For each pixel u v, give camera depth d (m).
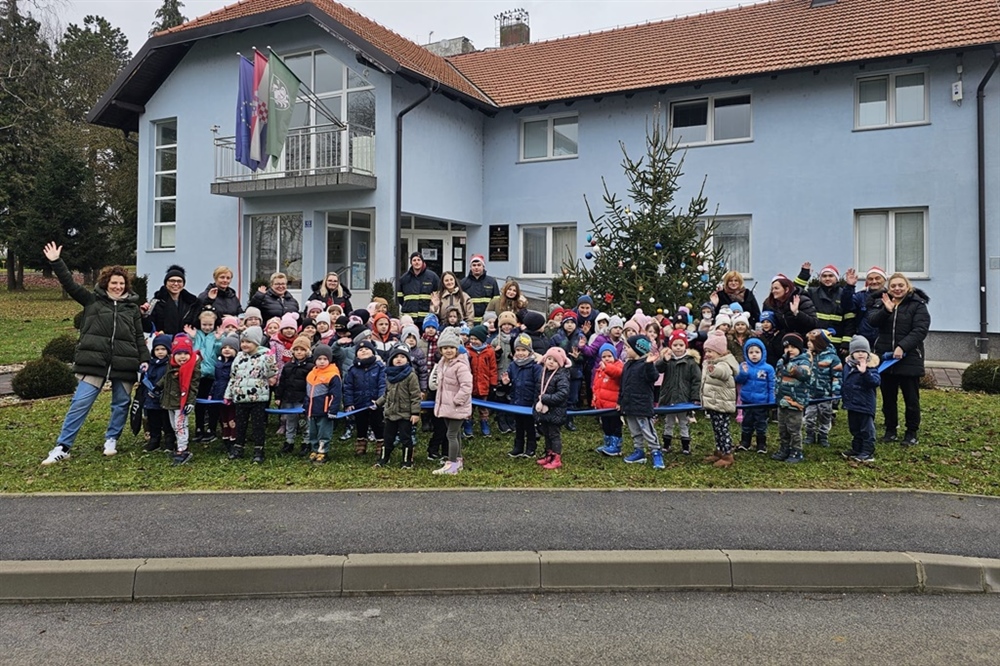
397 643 3.78
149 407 7.33
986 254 14.30
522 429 7.46
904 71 15.04
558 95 17.91
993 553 4.73
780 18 18.00
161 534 4.94
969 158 14.43
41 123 30.86
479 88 19.64
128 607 4.27
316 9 15.55
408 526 5.10
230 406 7.44
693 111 17.27
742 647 3.74
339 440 8.16
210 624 4.02
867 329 8.98
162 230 19.52
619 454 7.48
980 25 14.46
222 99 17.98
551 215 18.58
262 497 5.78
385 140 15.98
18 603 4.33
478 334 8.27
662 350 7.84
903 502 5.74
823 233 15.75
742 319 8.16
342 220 17.62
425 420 8.66
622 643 3.78
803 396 7.05
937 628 4.00
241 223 17.70
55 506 5.54
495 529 5.05
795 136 15.98
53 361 10.81
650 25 20.39
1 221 30.12
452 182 18.14
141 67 18.36
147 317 8.14
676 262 10.18
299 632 3.91
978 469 6.79
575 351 8.77
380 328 7.99
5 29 23.59
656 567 4.52
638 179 11.09
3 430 8.30
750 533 5.01
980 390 11.05
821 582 4.54
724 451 7.02
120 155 37.34
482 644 3.76
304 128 16.61
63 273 6.95
